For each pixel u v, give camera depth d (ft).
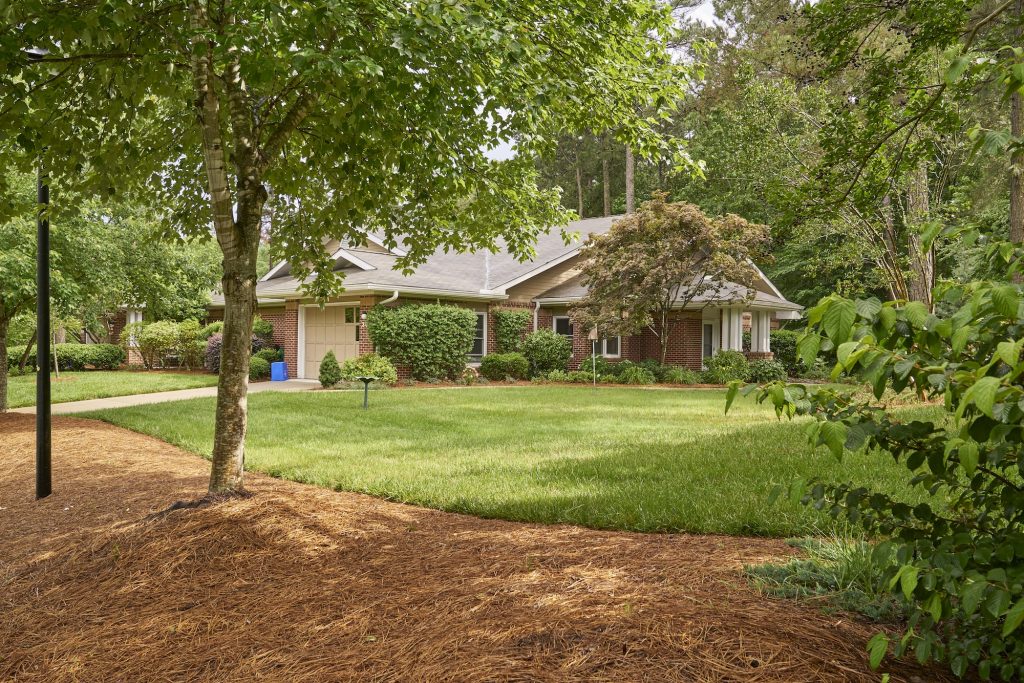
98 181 20.33
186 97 19.04
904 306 6.18
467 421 35.58
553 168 143.64
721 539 14.34
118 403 45.70
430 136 18.33
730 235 61.05
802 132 54.80
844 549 11.93
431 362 60.23
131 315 88.33
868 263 67.77
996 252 6.69
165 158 21.86
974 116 28.37
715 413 39.40
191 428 32.04
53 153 19.08
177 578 13.03
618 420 36.17
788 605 9.81
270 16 12.53
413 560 13.43
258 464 23.77
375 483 20.27
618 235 61.52
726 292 66.74
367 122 17.33
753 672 7.76
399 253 68.74
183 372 74.13
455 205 22.86
